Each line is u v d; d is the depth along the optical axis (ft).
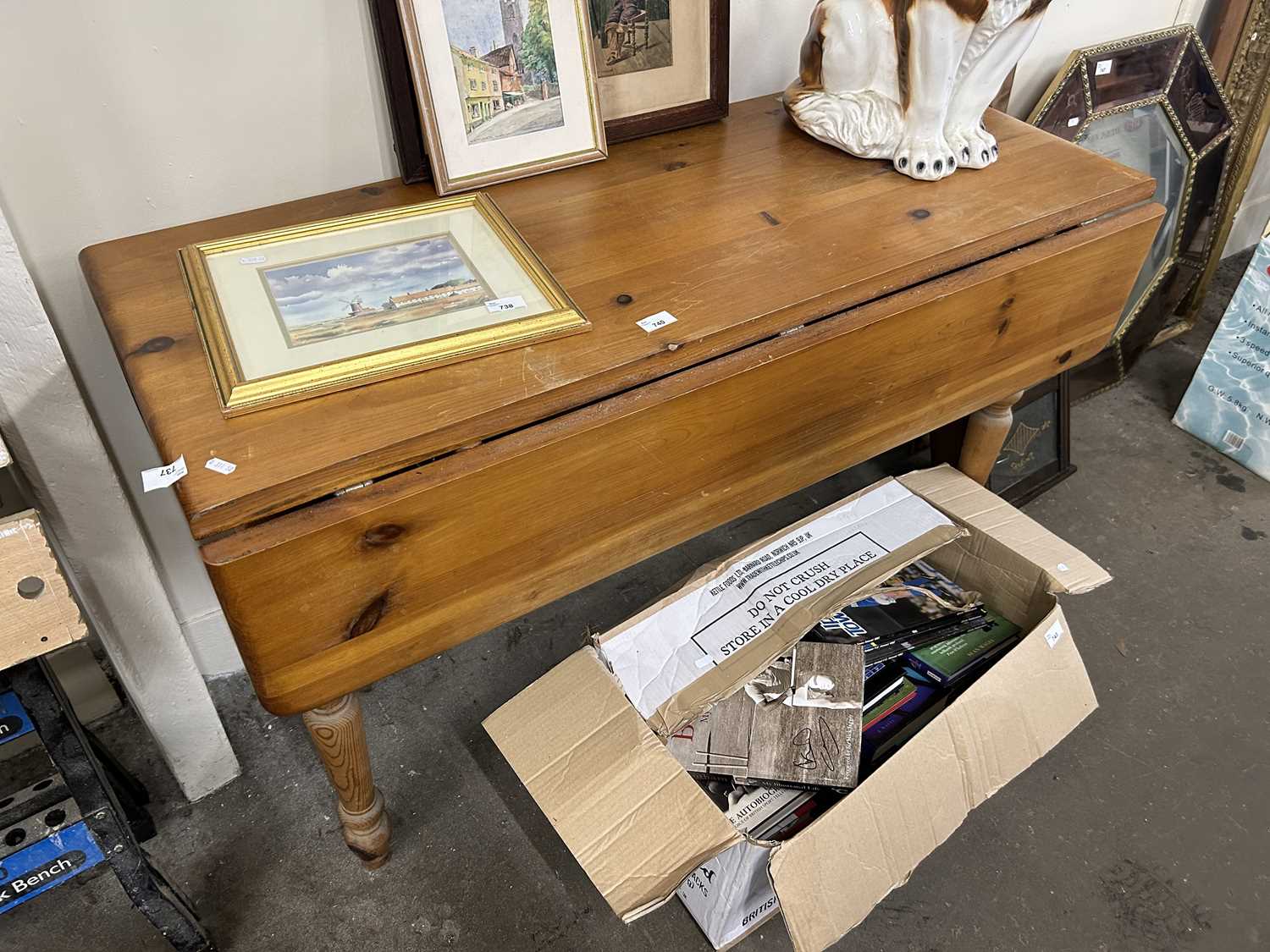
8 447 2.98
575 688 3.49
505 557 3.00
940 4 3.40
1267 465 5.88
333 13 3.42
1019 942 3.81
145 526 4.20
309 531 2.53
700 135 4.15
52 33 3.00
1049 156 4.03
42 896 3.86
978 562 4.19
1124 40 5.56
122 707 4.59
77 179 3.31
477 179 3.68
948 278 3.47
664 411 2.99
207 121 3.43
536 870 4.01
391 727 4.54
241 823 4.15
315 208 3.56
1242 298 5.69
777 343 3.17
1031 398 5.45
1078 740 4.50
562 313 3.03
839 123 3.89
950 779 3.50
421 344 2.89
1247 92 6.25
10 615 2.51
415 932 3.82
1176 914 3.91
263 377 2.75
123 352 2.89
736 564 3.92
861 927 3.83
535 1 3.55
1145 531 5.57
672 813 3.15
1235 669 4.84
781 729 3.65
